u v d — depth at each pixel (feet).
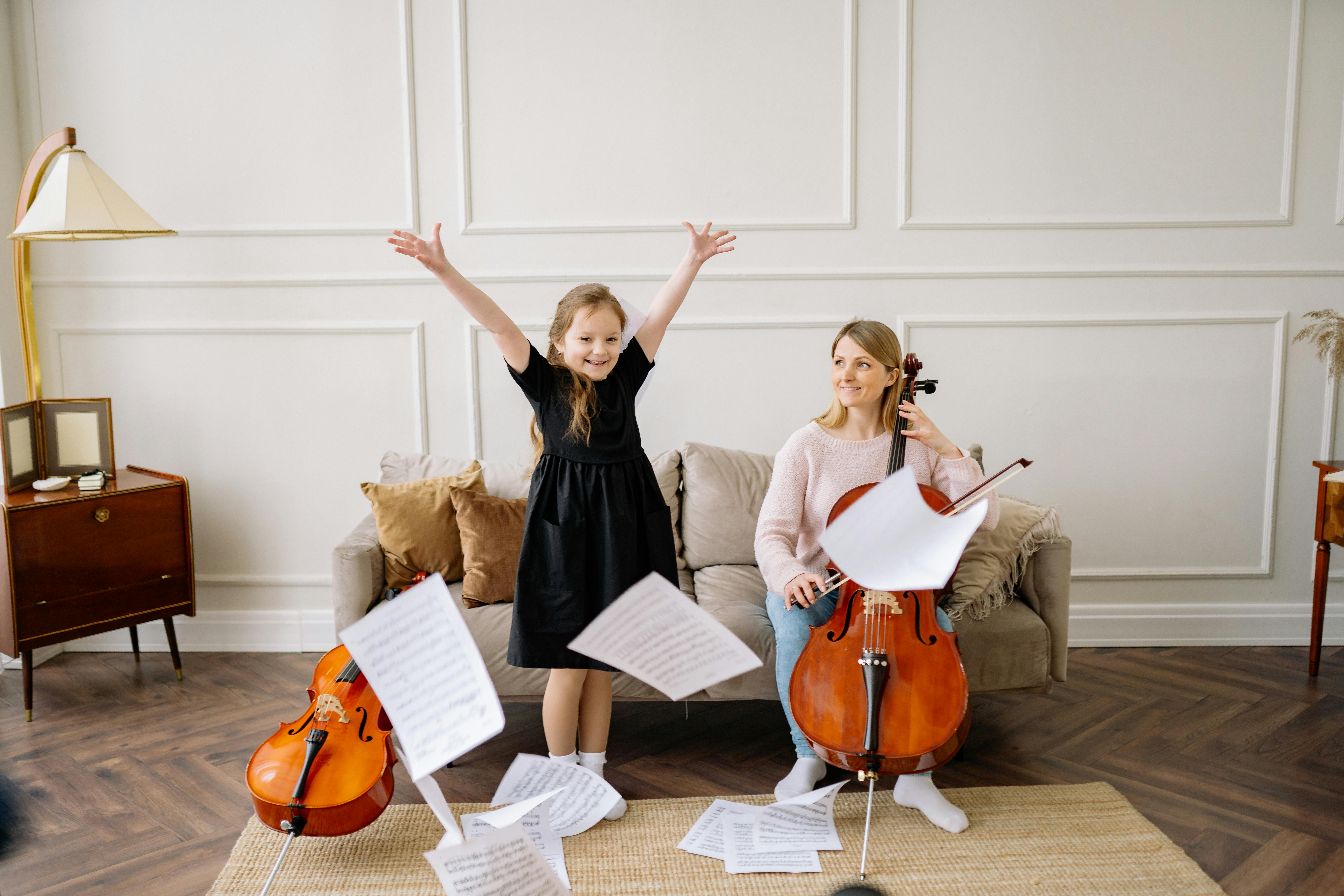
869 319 9.75
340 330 10.06
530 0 9.66
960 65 9.70
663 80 9.77
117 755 7.88
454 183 9.91
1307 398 10.07
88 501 8.77
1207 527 10.29
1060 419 10.15
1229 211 9.86
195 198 9.92
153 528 9.17
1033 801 6.98
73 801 7.14
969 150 9.82
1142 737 8.09
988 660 7.61
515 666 6.46
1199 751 7.82
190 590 9.46
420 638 3.71
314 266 10.03
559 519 6.40
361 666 3.73
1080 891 5.93
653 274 9.97
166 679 9.57
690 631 4.01
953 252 9.95
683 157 9.87
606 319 6.34
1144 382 10.07
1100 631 10.39
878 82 9.72
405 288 10.07
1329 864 6.23
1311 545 10.28
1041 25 9.62
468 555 8.21
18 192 9.90
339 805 5.84
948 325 10.01
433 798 3.99
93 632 8.91
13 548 8.39
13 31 9.72
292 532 10.43
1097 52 9.64
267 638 10.44
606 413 6.50
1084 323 9.94
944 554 3.41
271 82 9.77
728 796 7.18
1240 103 9.68
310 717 6.40
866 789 7.24
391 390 10.22
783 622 7.13
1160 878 6.04
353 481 10.34
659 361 10.12
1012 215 9.88
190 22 9.70
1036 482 10.26
